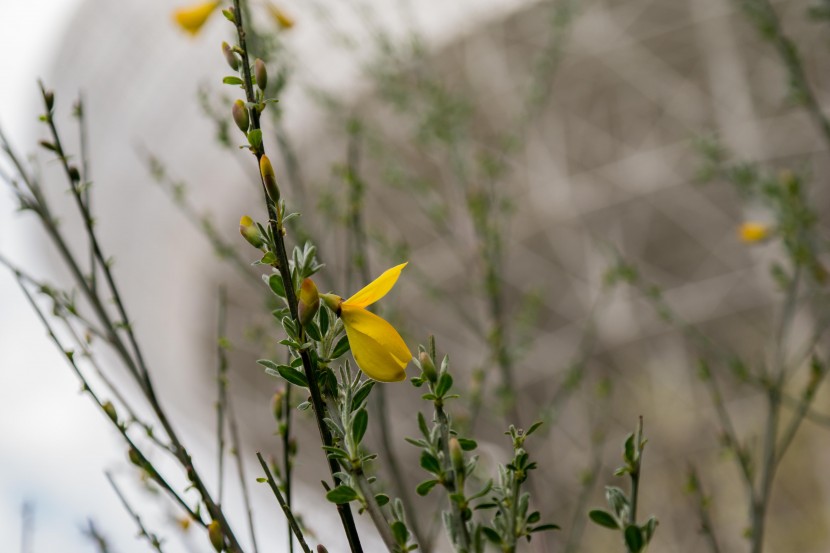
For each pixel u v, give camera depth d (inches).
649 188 758.5
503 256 167.5
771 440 108.8
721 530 197.2
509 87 519.2
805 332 330.3
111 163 724.0
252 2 106.6
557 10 228.8
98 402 65.7
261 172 50.0
